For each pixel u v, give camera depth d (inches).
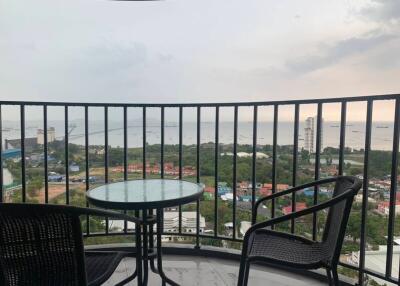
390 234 78.4
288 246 70.6
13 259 49.8
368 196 81.9
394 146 76.0
